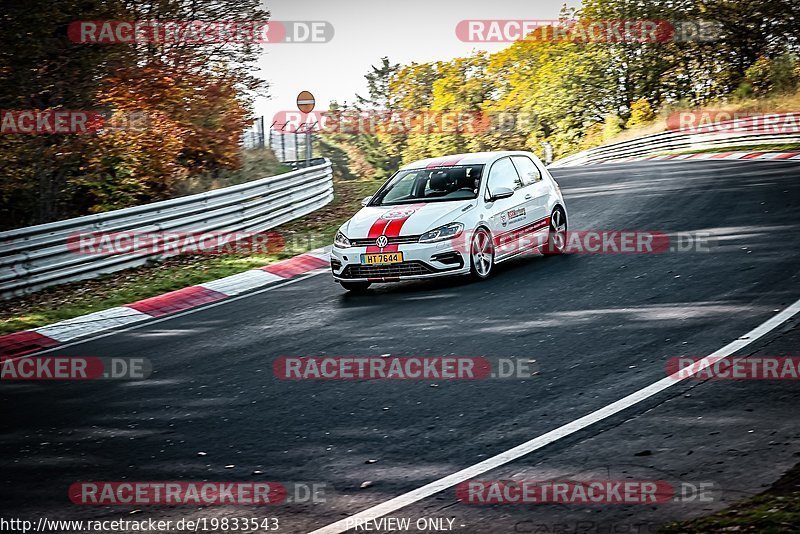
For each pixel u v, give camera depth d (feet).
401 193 41.22
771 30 181.98
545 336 28.43
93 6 64.59
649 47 193.06
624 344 26.53
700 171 76.74
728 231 44.39
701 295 31.71
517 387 23.58
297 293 40.52
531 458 18.49
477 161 41.68
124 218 49.44
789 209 49.44
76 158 66.44
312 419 22.56
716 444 18.17
